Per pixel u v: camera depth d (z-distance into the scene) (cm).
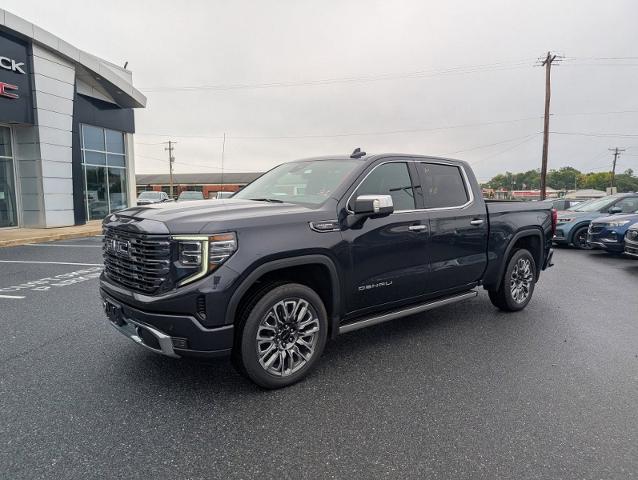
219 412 308
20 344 434
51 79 1583
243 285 311
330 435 281
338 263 364
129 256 330
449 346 440
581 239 1222
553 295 665
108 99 1956
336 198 379
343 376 369
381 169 421
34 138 1561
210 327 305
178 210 339
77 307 571
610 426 294
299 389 345
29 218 1619
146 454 258
